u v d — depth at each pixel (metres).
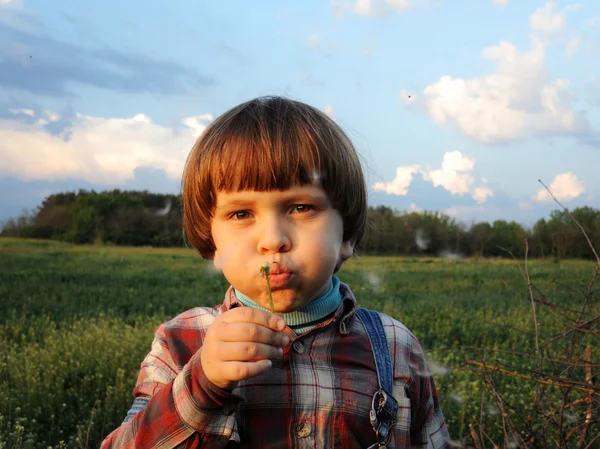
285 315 1.36
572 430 2.67
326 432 1.28
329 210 1.26
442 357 5.62
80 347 5.80
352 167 1.32
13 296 11.38
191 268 21.81
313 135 1.25
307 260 1.20
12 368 5.05
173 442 1.14
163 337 1.46
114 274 17.91
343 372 1.35
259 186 1.19
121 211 39.44
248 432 1.25
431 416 1.57
